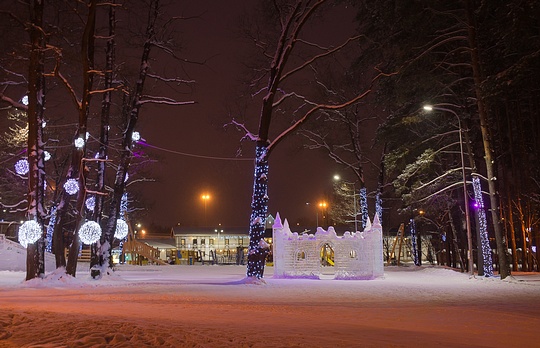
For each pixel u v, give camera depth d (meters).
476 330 12.23
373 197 56.22
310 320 13.11
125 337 8.83
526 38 27.78
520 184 41.62
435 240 67.62
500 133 41.41
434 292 23.64
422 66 36.25
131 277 34.81
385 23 37.03
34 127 26.30
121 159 30.77
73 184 25.48
